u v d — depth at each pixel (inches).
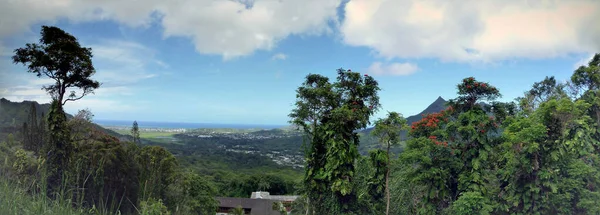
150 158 476.1
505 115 451.8
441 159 448.1
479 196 395.9
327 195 411.8
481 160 436.5
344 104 409.1
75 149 370.0
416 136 506.3
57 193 143.2
